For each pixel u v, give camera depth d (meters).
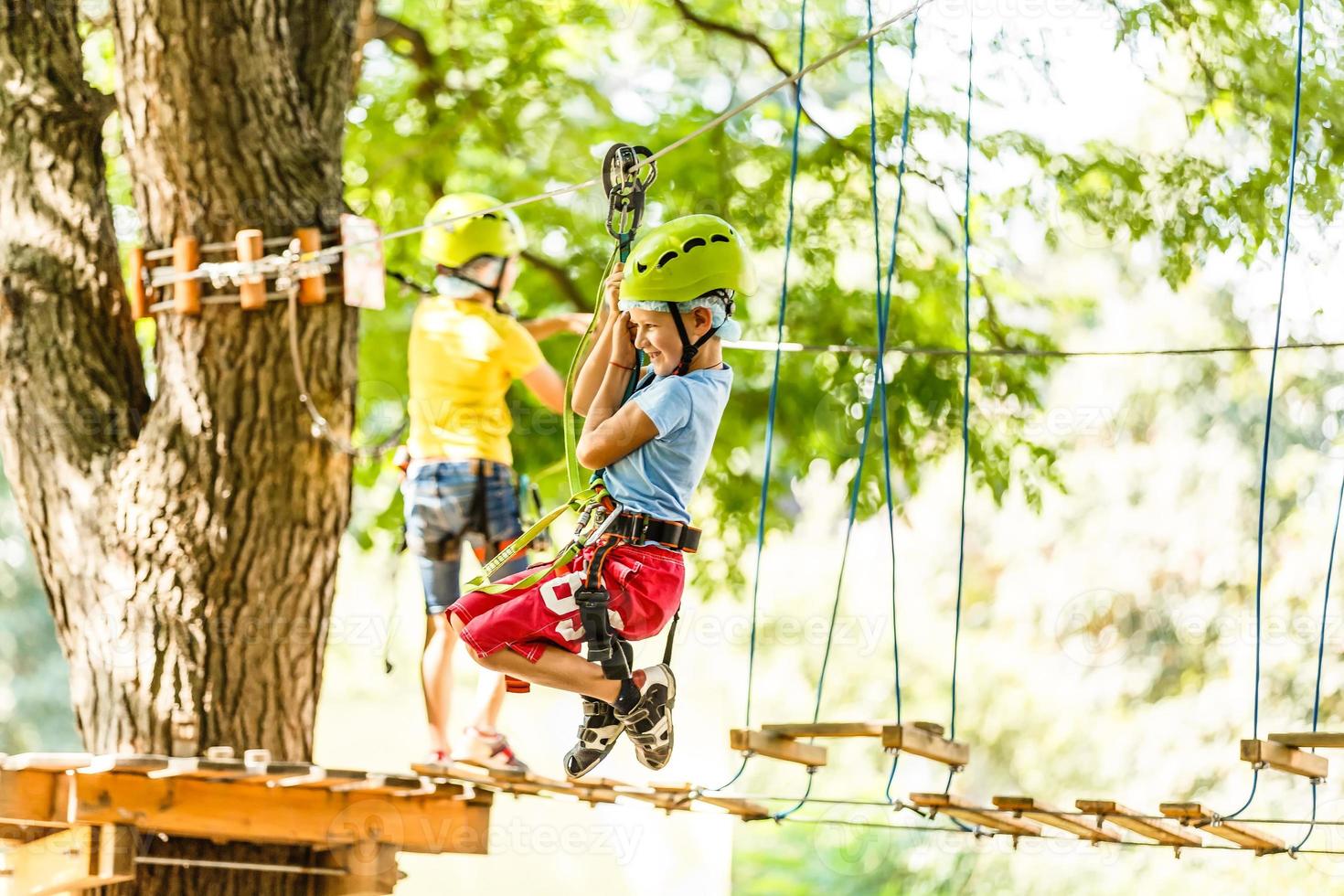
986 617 50.66
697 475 13.77
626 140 28.20
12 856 16.50
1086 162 28.09
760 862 52.59
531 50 28.72
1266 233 27.75
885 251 28.23
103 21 24.45
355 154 28.31
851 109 28.77
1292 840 40.28
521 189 28.38
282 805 15.77
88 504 17.39
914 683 51.00
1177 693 44.56
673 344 13.54
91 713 17.14
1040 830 16.98
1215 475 46.00
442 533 17.77
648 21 29.11
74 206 17.95
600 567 13.30
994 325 28.66
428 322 18.25
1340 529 42.44
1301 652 41.81
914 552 53.00
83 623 17.30
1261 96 27.42
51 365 17.64
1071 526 48.88
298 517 17.55
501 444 18.14
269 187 17.67
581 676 13.53
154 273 17.64
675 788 16.19
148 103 17.45
